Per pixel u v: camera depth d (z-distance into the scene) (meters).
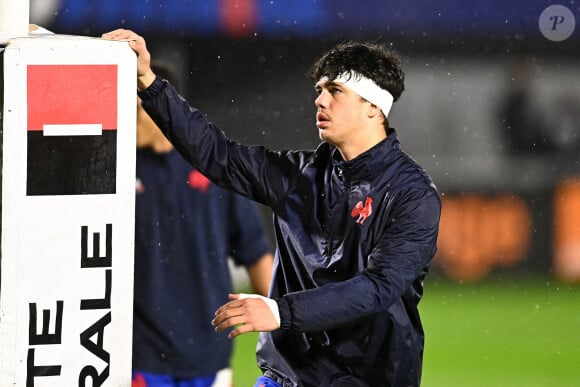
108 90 8.67
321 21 46.59
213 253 13.62
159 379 13.47
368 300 10.22
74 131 8.63
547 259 39.03
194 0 45.03
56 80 8.59
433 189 11.15
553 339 29.17
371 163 11.07
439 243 38.56
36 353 8.65
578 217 39.91
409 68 46.03
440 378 24.94
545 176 42.78
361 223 11.04
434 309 32.66
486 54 46.22
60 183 8.62
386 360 11.22
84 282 8.70
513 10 46.06
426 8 46.59
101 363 8.76
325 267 11.13
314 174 11.55
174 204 13.41
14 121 8.55
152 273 13.37
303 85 46.12
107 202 8.70
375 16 46.69
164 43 45.00
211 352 13.62
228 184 11.84
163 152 13.41
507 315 32.06
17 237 8.59
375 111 11.30
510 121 45.00
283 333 11.55
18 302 8.61
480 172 43.47
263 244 14.20
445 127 45.25
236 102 45.91
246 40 45.84
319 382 11.34
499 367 26.09
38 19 41.12
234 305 9.62
